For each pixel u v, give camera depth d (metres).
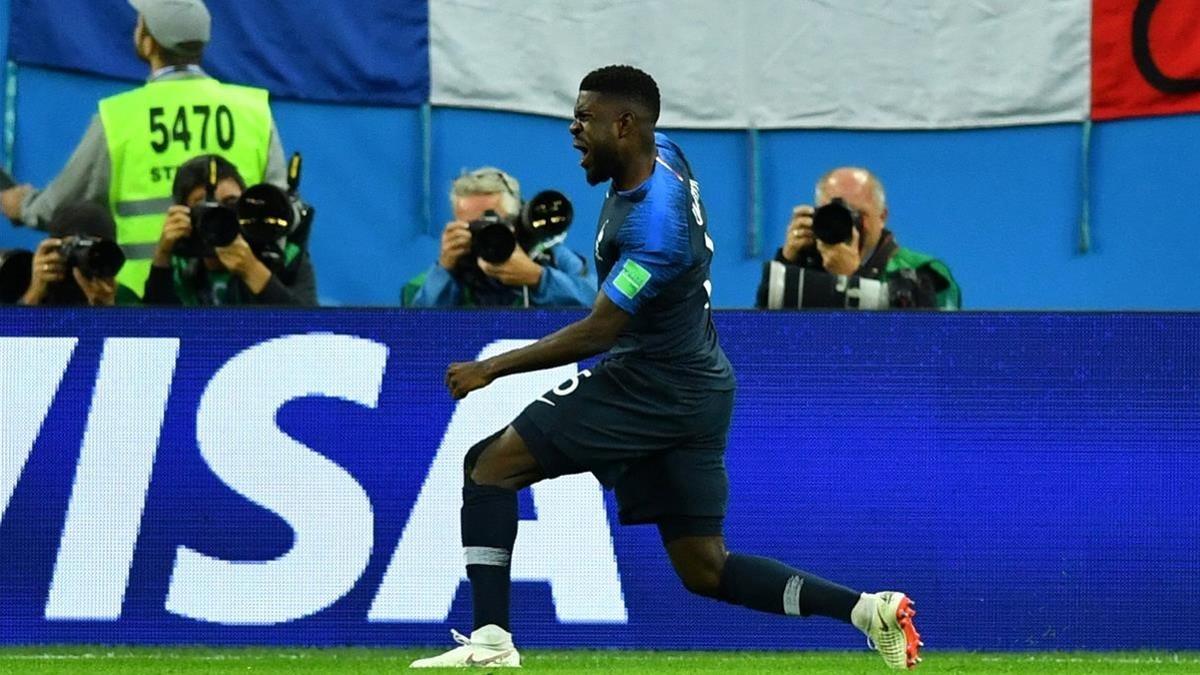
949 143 33.19
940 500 25.72
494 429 25.75
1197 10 32.53
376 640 25.58
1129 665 23.88
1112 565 25.69
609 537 25.53
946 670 22.45
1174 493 25.70
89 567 25.59
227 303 28.44
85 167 31.69
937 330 25.78
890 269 29.77
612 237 19.09
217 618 25.56
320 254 32.41
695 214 19.31
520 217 28.64
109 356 25.78
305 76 32.41
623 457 19.50
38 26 31.89
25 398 25.72
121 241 31.47
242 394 25.78
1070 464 25.73
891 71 33.12
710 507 19.89
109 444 25.70
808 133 33.22
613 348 19.72
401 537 25.64
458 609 25.61
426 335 25.84
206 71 32.03
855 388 25.80
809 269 27.97
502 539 19.67
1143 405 25.77
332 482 25.69
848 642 25.62
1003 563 25.69
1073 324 25.78
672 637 25.52
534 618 25.45
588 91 19.16
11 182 31.75
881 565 25.69
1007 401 25.78
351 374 25.80
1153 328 25.78
